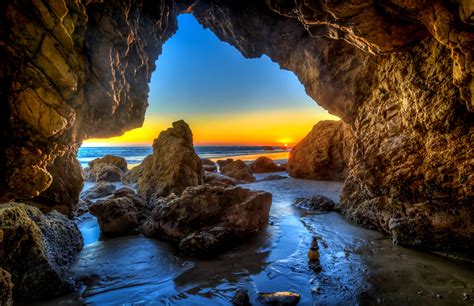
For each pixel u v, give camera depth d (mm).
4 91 5648
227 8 13695
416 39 6910
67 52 6109
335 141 20875
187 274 6164
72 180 9266
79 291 5426
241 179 21250
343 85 11523
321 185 18828
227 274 6160
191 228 8117
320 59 11930
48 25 5688
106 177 20938
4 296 3246
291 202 13758
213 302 5105
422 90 7039
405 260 6734
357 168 10383
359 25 6418
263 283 5773
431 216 7281
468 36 4590
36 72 5789
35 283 5117
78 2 6043
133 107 9883
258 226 9156
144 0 9211
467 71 4938
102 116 8109
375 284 5645
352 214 10281
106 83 7375
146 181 14297
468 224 6695
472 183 6355
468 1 4203
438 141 6840
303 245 7875
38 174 6480
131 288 5566
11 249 5078
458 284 5562
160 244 7980
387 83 8938
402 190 8156
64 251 6621
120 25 7324
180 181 13031
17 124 5883
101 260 6793
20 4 5352
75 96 6699
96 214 8773
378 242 8008
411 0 5180
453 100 6223
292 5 8305
